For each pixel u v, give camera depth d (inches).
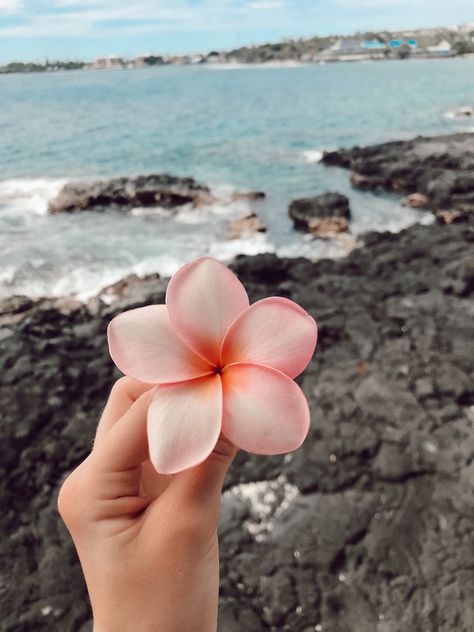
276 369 6.3
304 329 6.6
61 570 22.9
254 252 64.5
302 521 24.6
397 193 86.0
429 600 21.3
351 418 29.8
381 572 22.5
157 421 6.3
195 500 7.6
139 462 8.1
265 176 104.9
